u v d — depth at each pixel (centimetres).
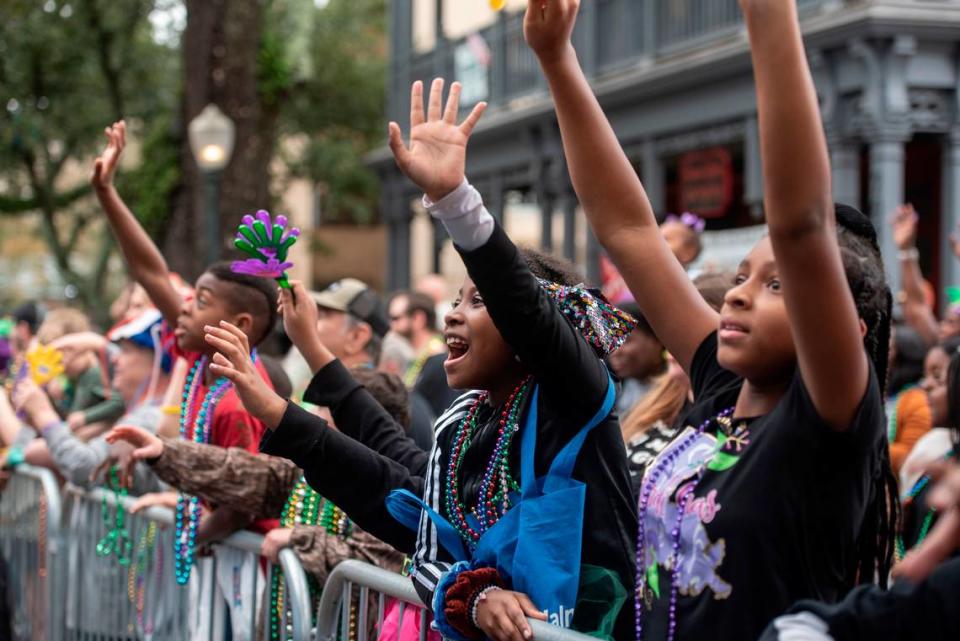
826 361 199
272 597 367
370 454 296
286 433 289
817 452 206
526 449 258
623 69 1233
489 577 252
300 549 352
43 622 543
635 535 260
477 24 1762
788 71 194
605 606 252
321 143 2564
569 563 248
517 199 1652
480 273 242
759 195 1034
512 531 254
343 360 516
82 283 2372
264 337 415
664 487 229
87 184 2384
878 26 876
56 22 2173
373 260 2919
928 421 489
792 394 210
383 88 2552
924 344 559
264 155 1375
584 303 264
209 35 1257
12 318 942
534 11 252
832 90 939
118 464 441
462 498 269
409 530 293
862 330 220
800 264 196
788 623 198
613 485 259
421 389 651
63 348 589
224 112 1253
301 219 2883
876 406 205
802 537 210
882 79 898
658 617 225
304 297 324
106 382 641
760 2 196
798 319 199
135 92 2294
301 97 2508
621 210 259
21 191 2512
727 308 221
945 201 925
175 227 1390
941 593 190
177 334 409
